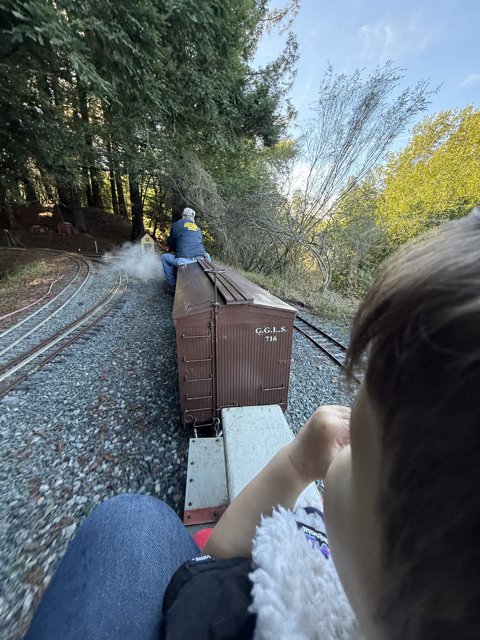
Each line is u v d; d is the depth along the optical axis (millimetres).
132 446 3500
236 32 12031
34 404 4297
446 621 204
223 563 745
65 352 5859
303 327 7180
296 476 794
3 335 6820
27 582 2223
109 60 7914
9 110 9422
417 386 187
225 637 600
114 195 31734
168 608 685
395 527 235
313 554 683
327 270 10656
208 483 2568
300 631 558
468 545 164
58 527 2609
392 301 218
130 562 844
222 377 3396
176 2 8469
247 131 15109
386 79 8781
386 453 240
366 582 319
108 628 698
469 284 170
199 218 14047
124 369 5266
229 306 3156
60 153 11508
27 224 25688
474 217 245
